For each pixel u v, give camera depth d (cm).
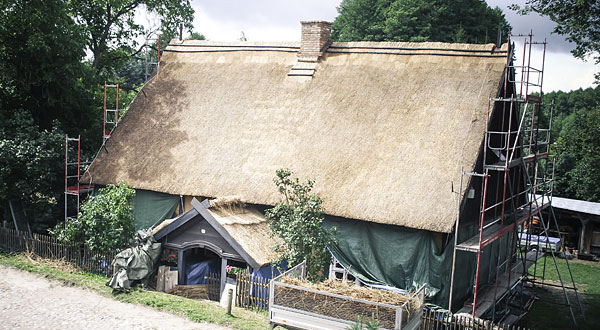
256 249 1692
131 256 1764
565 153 3866
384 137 1908
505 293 1850
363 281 1745
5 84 2528
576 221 3294
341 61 2266
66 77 2506
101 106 3145
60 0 2600
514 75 1977
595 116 2719
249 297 1659
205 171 2045
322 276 1741
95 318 1504
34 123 2611
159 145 2200
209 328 1461
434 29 4103
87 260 1931
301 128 2062
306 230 1664
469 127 1806
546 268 2758
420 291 1381
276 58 2395
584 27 1939
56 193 2356
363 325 1238
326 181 1847
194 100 2333
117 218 1861
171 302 1628
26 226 2320
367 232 1753
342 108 2070
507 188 2125
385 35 4331
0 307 1550
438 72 2045
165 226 1812
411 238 1686
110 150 2245
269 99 2227
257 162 2008
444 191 1664
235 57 2472
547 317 1958
